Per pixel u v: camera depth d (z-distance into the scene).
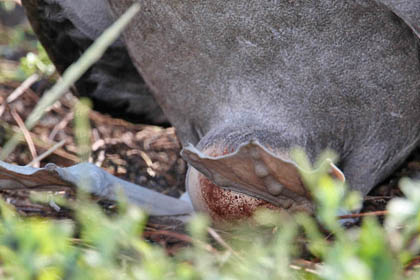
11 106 8.61
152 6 5.12
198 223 3.62
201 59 5.25
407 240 3.57
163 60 5.52
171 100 5.90
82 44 6.88
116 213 5.39
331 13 4.70
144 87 7.33
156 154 8.05
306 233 4.46
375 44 4.84
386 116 5.22
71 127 8.23
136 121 7.88
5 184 4.86
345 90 5.05
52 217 5.34
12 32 12.34
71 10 6.59
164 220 5.39
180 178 7.51
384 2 4.33
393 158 5.52
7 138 7.76
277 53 4.93
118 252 3.76
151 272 3.02
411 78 5.02
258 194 4.55
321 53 4.88
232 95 5.31
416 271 3.53
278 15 4.75
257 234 4.65
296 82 5.04
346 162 5.53
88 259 3.09
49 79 9.20
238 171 4.39
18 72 9.61
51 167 4.64
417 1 4.23
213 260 3.63
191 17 4.99
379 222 5.29
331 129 5.24
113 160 7.82
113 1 5.47
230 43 5.01
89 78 7.18
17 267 3.11
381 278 2.86
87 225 3.81
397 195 6.04
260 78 5.11
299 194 4.42
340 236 3.36
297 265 3.85
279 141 4.98
